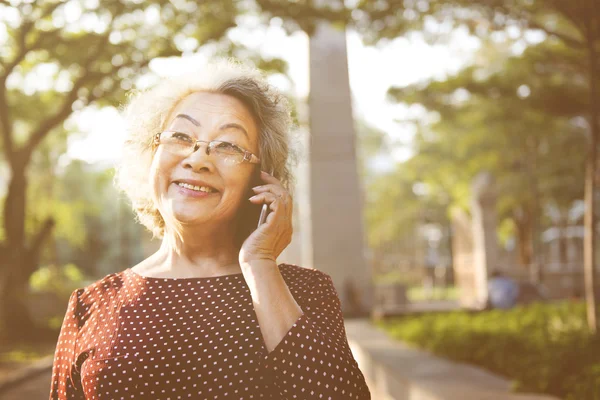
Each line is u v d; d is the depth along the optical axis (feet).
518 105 48.75
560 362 23.65
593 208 32.91
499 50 54.90
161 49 49.37
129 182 6.03
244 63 5.89
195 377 4.96
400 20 35.88
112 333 5.14
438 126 89.92
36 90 61.67
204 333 5.05
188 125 5.50
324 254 78.59
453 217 96.73
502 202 91.66
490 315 50.26
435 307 84.12
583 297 81.46
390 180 142.20
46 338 57.57
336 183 78.79
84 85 52.31
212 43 49.24
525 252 103.50
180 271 5.50
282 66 52.49
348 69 77.71
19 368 42.68
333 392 4.78
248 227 5.65
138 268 5.64
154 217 6.06
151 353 5.00
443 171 107.34
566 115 44.21
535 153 83.51
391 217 147.23
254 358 4.96
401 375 27.25
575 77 48.57
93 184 132.98
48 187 100.17
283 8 37.99
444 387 23.81
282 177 5.95
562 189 82.33
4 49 53.98
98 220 153.07
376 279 148.66
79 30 49.93
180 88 5.70
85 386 5.11
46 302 80.12
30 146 55.36
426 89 49.78
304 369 4.77
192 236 5.50
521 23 33.78
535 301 60.23
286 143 5.88
